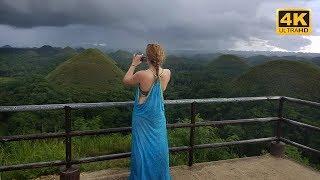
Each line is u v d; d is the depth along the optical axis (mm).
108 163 4879
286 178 4141
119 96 61656
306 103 4414
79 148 5426
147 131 2951
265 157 4875
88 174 4164
